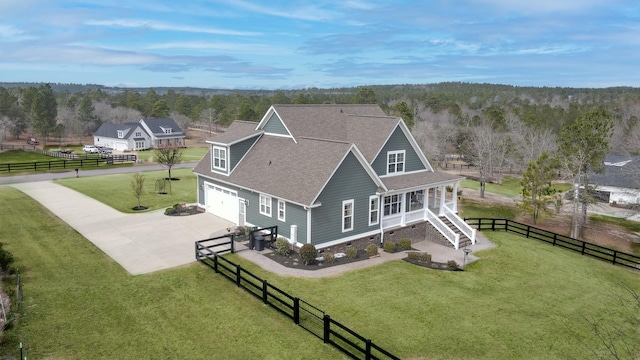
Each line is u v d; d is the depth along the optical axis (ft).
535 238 103.71
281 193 83.35
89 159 201.77
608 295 71.26
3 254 68.80
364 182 86.74
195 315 57.00
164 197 128.77
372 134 99.55
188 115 522.47
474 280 74.02
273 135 103.96
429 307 62.23
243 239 88.63
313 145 90.68
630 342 56.03
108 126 309.22
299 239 81.41
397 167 100.48
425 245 94.68
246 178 94.99
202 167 111.65
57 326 53.21
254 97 591.37
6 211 105.29
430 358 49.62
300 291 65.41
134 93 578.25
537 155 204.74
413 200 113.60
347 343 50.96
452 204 110.01
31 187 136.87
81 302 59.52
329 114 111.04
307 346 50.90
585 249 100.63
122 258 76.48
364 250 87.35
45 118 328.08
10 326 52.44
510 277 76.69
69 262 74.02
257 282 67.92
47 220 99.14
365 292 66.18
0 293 60.39
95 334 51.80
